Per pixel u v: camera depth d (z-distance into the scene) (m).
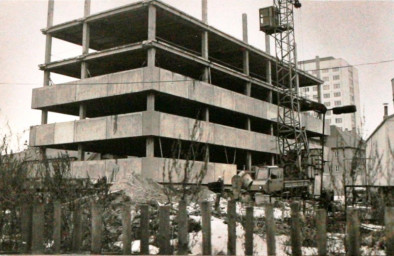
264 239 10.27
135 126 33.50
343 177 9.96
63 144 39.34
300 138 43.66
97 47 46.00
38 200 10.09
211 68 40.88
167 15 36.78
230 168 39.84
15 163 10.73
